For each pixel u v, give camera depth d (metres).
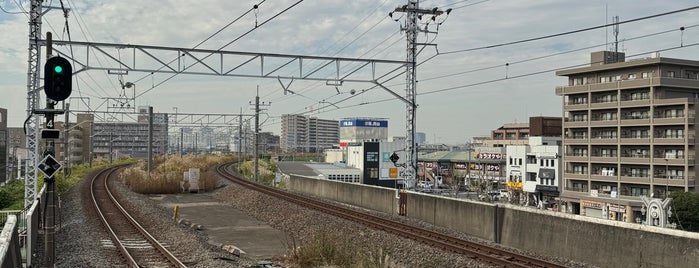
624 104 56.62
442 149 111.44
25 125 13.84
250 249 17.69
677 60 54.81
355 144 103.44
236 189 38.19
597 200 57.72
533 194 69.75
